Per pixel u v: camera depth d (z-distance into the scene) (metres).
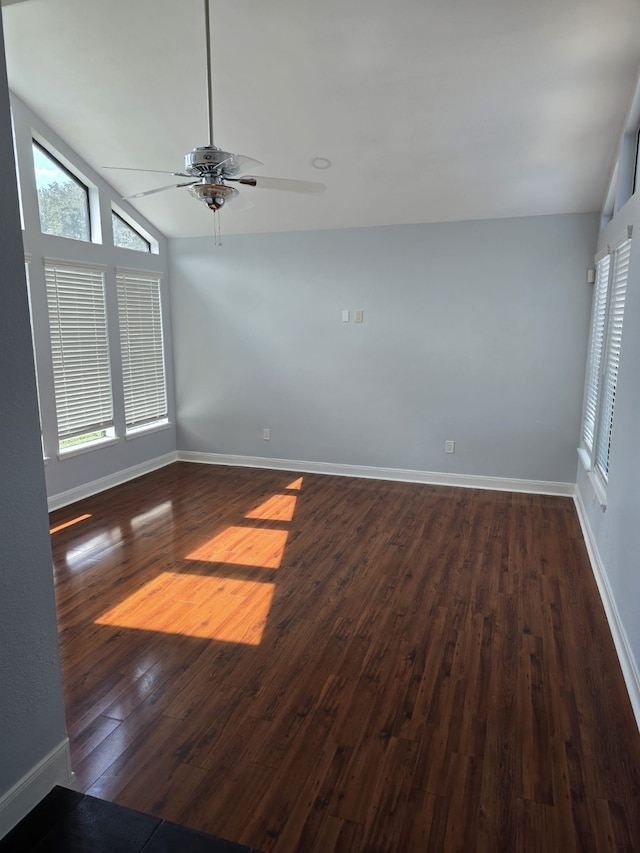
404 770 1.91
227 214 5.12
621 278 3.43
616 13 2.62
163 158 4.37
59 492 4.62
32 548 1.63
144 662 2.52
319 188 2.91
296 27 2.89
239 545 3.86
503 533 4.09
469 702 2.26
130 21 3.03
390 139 3.80
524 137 3.67
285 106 3.54
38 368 4.31
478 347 5.01
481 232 4.85
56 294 4.42
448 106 3.41
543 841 1.65
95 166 4.56
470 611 2.98
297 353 5.58
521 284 4.82
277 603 3.06
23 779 1.64
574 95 3.21
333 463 5.67
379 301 5.23
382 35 2.89
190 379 6.02
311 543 3.90
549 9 2.63
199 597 3.12
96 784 1.85
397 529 4.17
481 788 1.84
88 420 4.88
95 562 3.57
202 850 1.58
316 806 1.77
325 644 2.67
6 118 1.50
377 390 5.38
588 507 4.04
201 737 2.06
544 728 2.11
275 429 5.81
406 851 1.62
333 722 2.14
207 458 6.11
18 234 1.54
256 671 2.46
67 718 2.16
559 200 4.44
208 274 5.73
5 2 2.95
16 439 1.57
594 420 4.03
